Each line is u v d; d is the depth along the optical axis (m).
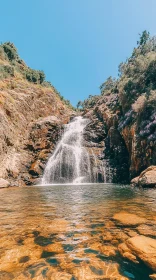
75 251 3.05
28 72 41.09
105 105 29.95
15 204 7.01
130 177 16.98
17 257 2.88
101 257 2.85
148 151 14.66
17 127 23.66
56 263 2.70
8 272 2.49
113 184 16.39
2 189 13.45
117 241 3.38
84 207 6.19
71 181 20.64
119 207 6.04
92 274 2.43
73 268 2.57
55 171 21.20
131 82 21.81
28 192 11.11
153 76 20.03
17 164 19.66
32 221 4.66
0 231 3.97
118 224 4.30
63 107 41.94
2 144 19.25
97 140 24.56
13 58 41.59
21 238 3.59
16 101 26.05
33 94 31.38
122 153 20.44
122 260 2.75
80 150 22.50
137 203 6.66
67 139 26.14
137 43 43.25
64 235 3.71
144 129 15.80
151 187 11.35
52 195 9.45
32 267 2.61
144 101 16.67
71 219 4.79
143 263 2.66
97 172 20.16
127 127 19.05
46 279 2.33
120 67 41.47
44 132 25.56
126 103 21.53
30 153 22.31
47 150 23.20
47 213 5.46
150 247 3.00
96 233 3.79
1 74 29.19
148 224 4.26
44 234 3.78
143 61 22.08
